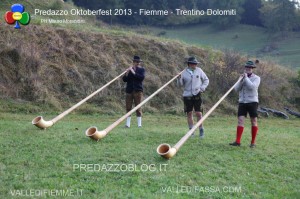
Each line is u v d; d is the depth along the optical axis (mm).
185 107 9883
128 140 8914
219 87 19750
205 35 35750
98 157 7242
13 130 9281
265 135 11227
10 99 14992
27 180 5906
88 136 8375
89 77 17438
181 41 23266
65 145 7988
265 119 18047
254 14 40656
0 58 16047
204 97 18922
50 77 16531
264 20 39062
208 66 20828
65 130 9672
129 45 20219
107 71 17984
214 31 37219
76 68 17391
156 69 19406
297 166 7613
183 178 6438
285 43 36062
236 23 39406
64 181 5953
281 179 6844
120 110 16375
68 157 7164
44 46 17719
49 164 6691
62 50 17875
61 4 24641
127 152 7703
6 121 11258
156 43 21109
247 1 41000
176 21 37031
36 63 16562
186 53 21344
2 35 17141
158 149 7262
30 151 7418
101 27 23906
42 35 18234
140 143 8664
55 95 16062
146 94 17984
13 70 15984
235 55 21250
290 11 37625
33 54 16672
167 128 12156
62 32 19016
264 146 9195
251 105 8891
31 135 8750
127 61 19219
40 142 8109
